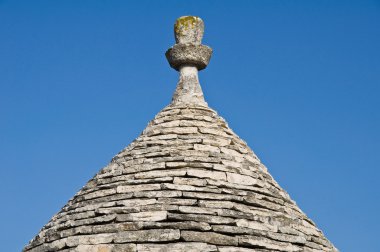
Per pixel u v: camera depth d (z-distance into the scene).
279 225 14.51
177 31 17.92
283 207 15.12
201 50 17.64
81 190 15.54
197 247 13.45
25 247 15.11
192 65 17.67
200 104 16.98
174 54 17.67
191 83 17.34
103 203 14.55
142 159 15.37
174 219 13.91
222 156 15.42
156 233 13.63
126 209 14.16
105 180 15.27
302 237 14.62
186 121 16.31
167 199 14.26
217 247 13.56
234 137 16.38
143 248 13.49
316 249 14.81
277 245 14.12
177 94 17.22
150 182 14.73
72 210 15.00
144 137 16.08
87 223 14.30
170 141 15.79
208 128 16.22
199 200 14.27
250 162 15.78
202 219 13.90
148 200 14.28
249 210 14.45
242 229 13.94
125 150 15.96
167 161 15.13
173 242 13.55
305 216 15.63
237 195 14.63
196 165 15.02
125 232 13.75
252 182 15.12
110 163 15.86
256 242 13.88
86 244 13.84
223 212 14.12
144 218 13.95
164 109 16.86
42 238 14.84
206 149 15.55
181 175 14.80
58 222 14.94
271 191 15.32
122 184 14.84
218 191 14.55
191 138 15.81
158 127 16.25
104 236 13.84
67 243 14.07
